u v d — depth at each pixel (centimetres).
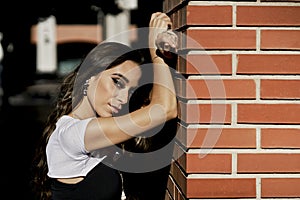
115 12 1741
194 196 249
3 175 975
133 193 331
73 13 1802
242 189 250
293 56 250
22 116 2022
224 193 250
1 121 1864
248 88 250
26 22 1894
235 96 250
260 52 250
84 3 1739
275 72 250
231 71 250
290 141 250
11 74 2055
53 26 3506
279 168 250
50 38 3506
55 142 274
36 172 299
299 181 251
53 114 296
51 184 281
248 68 250
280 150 251
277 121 250
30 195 842
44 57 3509
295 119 250
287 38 250
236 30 250
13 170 1027
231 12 250
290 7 250
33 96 2786
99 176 275
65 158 271
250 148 251
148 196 327
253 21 250
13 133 1562
